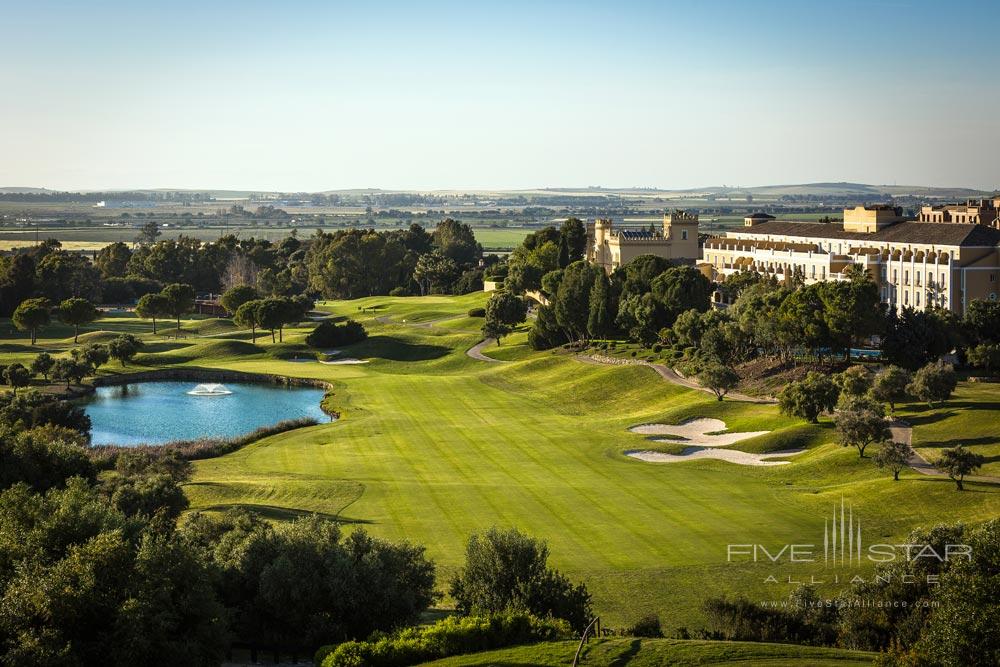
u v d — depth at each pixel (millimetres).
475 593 62750
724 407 137000
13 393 145750
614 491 100812
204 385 183125
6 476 84938
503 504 96688
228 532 73125
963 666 46875
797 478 103312
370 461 117938
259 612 61844
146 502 84938
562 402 156500
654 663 51562
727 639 60000
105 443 137750
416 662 53469
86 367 182625
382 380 182625
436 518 92375
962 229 182500
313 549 62719
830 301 140875
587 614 63312
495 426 138750
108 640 53219
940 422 112875
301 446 127812
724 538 83562
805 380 123750
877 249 197750
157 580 55062
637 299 185125
